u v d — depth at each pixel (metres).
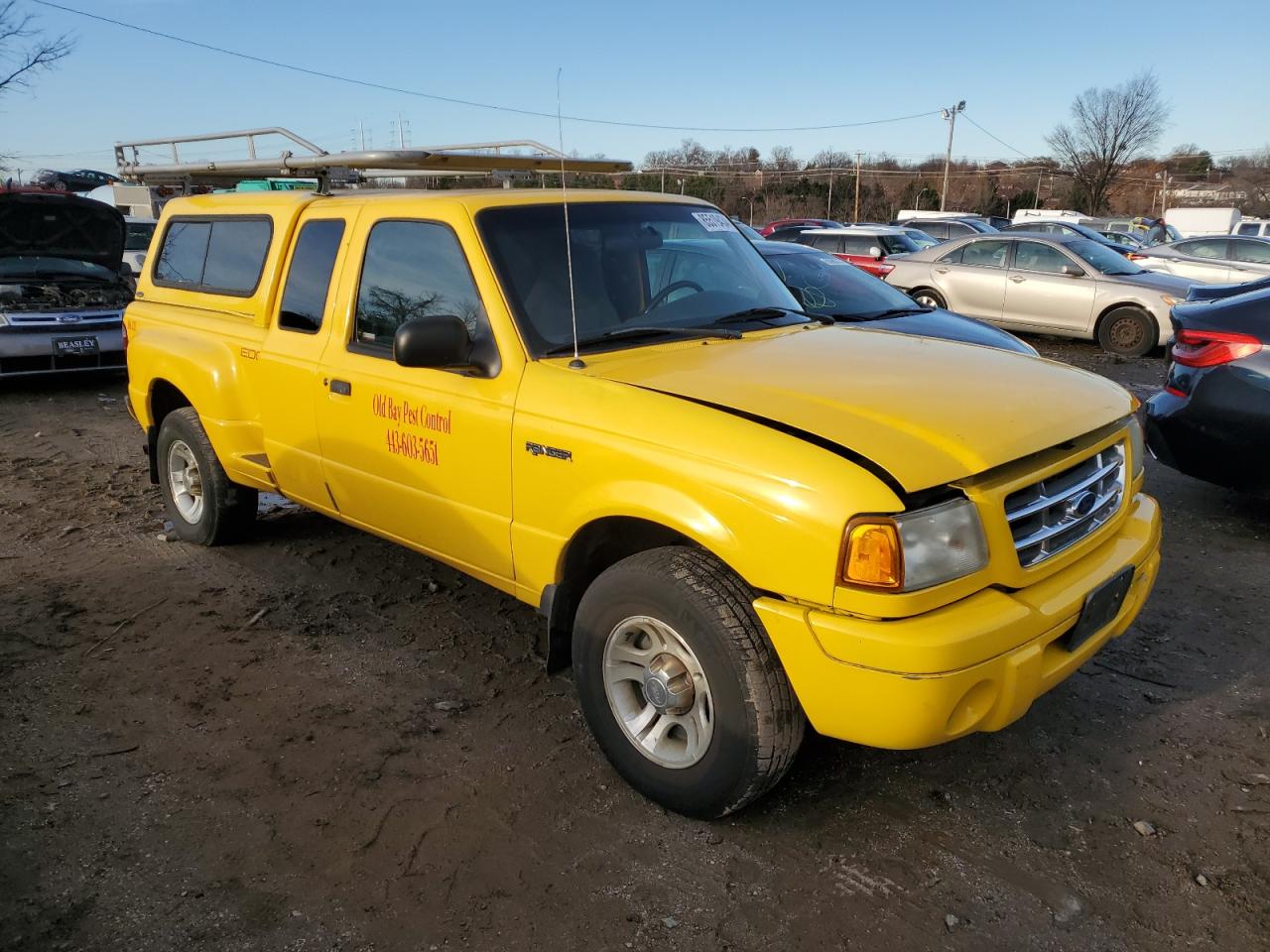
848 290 7.94
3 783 3.12
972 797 3.09
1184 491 6.38
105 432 8.23
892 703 2.43
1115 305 12.41
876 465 2.50
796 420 2.69
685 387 2.96
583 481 2.99
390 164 4.00
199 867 2.75
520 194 3.71
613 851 2.83
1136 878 2.71
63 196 10.19
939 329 7.28
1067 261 12.88
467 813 3.00
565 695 3.74
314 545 5.34
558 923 2.54
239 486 5.05
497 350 3.31
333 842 2.86
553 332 3.34
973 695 2.54
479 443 3.34
